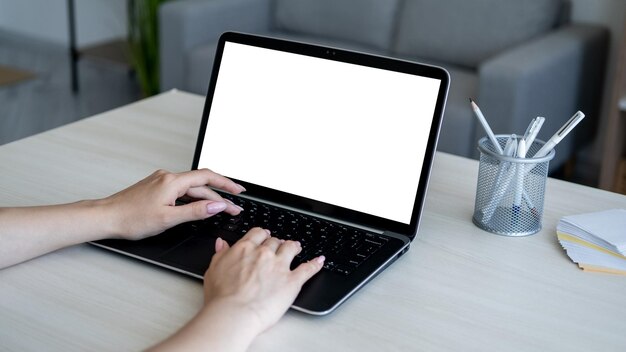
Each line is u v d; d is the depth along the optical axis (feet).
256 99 4.25
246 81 4.29
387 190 3.90
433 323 3.20
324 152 4.06
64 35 15.69
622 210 4.14
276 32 11.59
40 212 3.60
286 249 3.38
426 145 3.83
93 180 4.46
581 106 9.86
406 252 3.76
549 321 3.25
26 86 13.66
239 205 4.03
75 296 3.31
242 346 2.90
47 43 15.94
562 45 9.16
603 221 3.98
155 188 3.74
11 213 3.56
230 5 10.94
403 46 10.53
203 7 10.58
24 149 4.86
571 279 3.57
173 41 10.60
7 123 11.98
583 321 3.26
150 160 4.77
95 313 3.19
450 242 3.87
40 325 3.10
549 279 3.57
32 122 12.06
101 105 12.89
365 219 3.93
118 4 14.97
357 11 10.87
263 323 3.01
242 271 3.19
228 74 4.34
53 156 4.78
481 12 9.92
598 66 10.06
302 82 4.15
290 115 4.16
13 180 4.41
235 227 3.81
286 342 3.04
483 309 3.32
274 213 3.96
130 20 12.63
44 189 4.32
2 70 14.39
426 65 3.87
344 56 4.07
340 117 4.04
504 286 3.50
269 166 4.18
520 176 3.85
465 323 3.21
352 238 3.74
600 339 3.14
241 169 4.25
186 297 3.33
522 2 9.73
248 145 4.25
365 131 3.98
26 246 3.51
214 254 3.54
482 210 4.01
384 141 3.93
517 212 3.92
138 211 3.66
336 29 11.10
